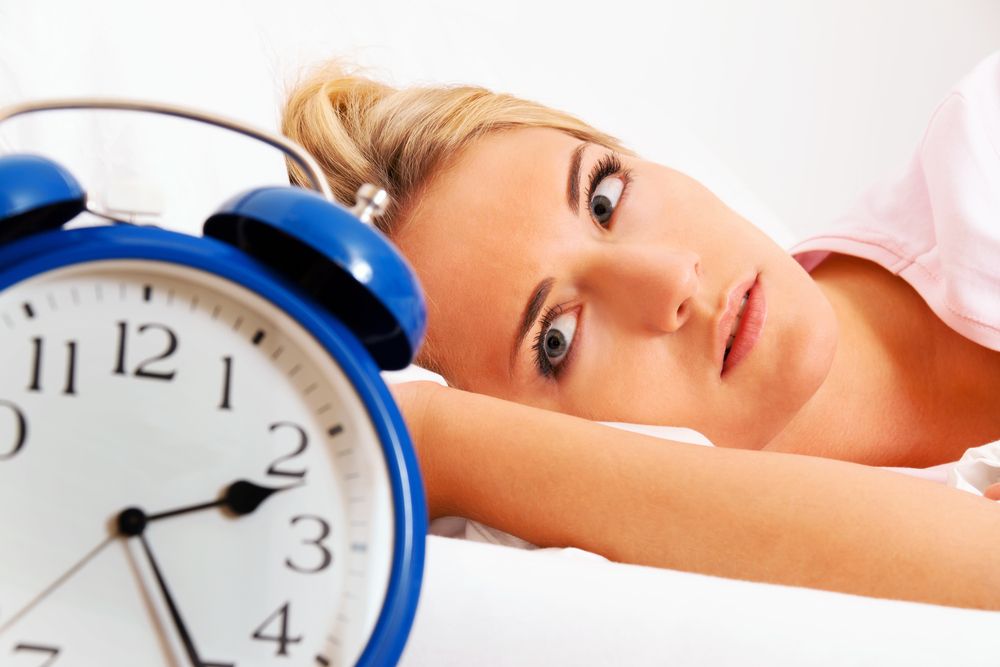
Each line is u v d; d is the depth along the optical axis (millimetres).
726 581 637
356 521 491
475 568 626
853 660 581
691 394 1113
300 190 501
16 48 1168
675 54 2098
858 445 1286
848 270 1430
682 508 802
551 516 839
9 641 451
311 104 1350
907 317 1328
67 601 458
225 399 479
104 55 1227
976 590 719
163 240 474
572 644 598
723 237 1177
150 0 1304
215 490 475
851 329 1316
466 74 1656
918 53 2211
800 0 2139
